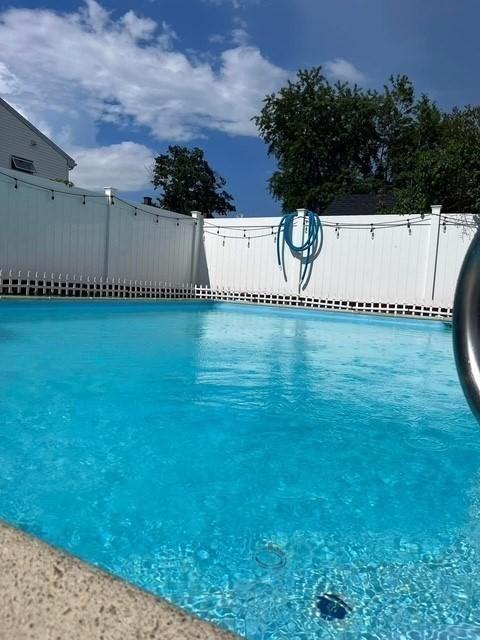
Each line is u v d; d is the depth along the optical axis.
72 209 12.39
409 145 31.53
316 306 14.12
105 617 1.00
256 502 3.05
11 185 11.02
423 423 4.77
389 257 13.15
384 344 9.42
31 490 3.03
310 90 32.56
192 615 1.00
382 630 1.96
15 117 21.45
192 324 11.11
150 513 2.84
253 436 4.21
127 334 9.16
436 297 12.59
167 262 15.08
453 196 16.25
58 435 3.95
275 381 6.15
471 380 0.97
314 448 4.01
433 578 2.32
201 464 3.57
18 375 5.74
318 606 2.10
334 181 32.66
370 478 3.48
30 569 1.14
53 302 11.13
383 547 2.59
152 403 4.93
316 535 2.69
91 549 2.47
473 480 3.51
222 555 2.46
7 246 11.05
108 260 13.34
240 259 15.31
